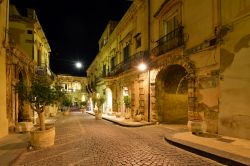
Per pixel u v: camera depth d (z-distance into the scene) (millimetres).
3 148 6828
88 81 45406
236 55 7590
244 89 7262
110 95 24594
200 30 9500
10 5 16109
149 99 14359
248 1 7180
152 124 13211
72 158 5926
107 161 5590
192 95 9812
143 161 5539
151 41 14500
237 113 7508
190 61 10109
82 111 33844
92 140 8531
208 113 8891
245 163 4664
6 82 9781
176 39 11125
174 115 14094
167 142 7844
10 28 16062
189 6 10375
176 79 14039
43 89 7402
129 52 18188
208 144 6621
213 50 8680
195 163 5301
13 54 10766
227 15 8039
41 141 7109
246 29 7238
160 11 12961
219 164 5180
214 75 8594
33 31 16672
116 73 20641
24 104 13641
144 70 15109
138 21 16312
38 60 19953
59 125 14492
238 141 6961
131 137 9094
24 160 5801
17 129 9914
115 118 18281
